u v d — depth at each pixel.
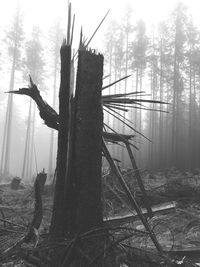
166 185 10.97
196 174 15.77
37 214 3.93
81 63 4.21
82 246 3.78
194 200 9.57
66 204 4.09
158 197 9.49
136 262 3.86
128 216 5.89
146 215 6.24
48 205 9.21
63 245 3.80
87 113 4.16
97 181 4.12
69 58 4.26
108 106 4.79
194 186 11.08
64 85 4.25
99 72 4.25
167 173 17.19
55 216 4.12
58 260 3.74
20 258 3.97
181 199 9.66
